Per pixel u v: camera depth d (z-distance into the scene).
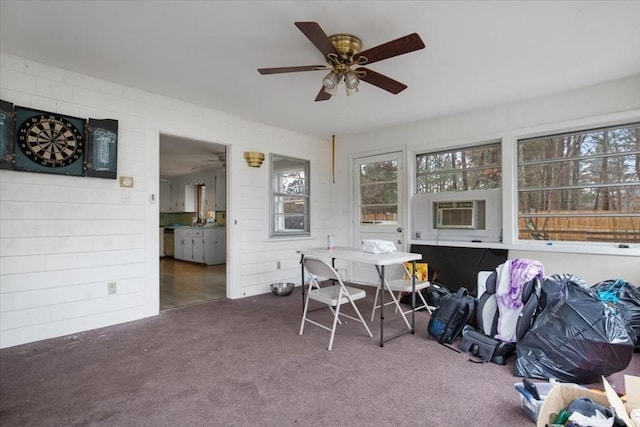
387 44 2.06
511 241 3.77
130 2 2.01
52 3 2.01
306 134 5.19
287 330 3.02
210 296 4.32
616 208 3.28
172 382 2.07
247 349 2.58
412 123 4.61
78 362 2.35
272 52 2.64
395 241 4.79
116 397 1.90
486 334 2.59
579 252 3.35
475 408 1.79
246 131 4.37
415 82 3.22
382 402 1.85
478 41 2.47
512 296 2.46
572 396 1.59
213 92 3.46
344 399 1.88
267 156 4.64
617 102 3.18
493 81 3.20
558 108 3.50
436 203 4.36
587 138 3.45
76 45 2.52
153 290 3.45
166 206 9.29
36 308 2.73
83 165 2.97
